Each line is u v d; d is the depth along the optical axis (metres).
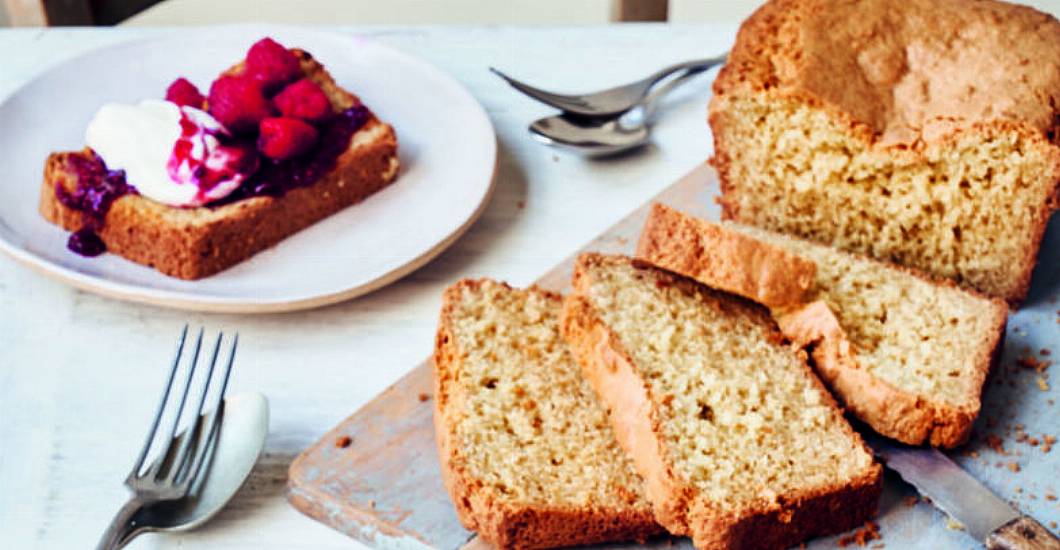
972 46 0.75
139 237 0.74
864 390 0.67
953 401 0.66
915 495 0.65
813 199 0.76
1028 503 0.65
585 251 0.75
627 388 0.66
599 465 0.65
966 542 0.64
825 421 0.66
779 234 0.76
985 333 0.70
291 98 0.78
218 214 0.74
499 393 0.67
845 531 0.64
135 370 0.70
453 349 0.69
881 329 0.70
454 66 0.88
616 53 0.89
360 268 0.74
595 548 0.64
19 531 0.64
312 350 0.71
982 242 0.75
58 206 0.75
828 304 0.71
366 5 1.22
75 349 0.71
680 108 0.86
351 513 0.64
